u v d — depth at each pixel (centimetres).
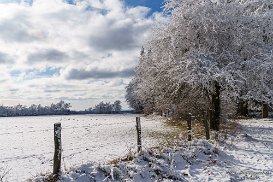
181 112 2764
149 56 2691
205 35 2347
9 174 1434
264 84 2358
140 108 10550
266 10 2788
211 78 2186
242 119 4181
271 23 2503
